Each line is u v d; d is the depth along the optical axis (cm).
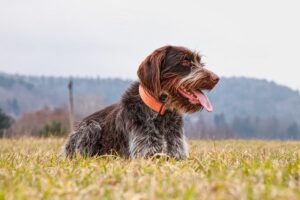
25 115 7394
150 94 791
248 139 1811
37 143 1447
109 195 456
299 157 664
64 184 507
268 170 544
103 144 852
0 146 1339
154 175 541
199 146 1259
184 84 777
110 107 904
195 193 439
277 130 9962
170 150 810
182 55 795
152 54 802
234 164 654
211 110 769
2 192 451
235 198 425
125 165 645
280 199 417
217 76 784
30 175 568
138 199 435
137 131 789
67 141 911
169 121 811
